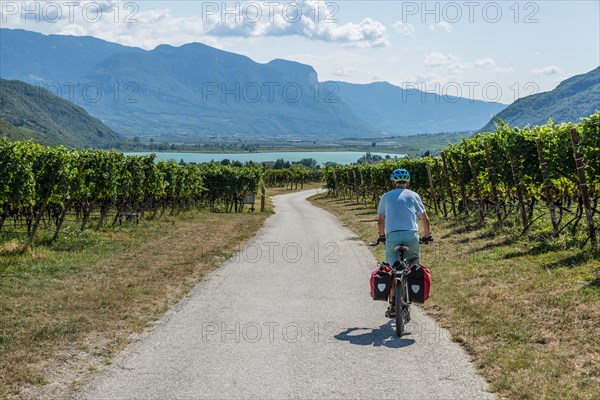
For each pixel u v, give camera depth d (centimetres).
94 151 2231
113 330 757
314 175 13500
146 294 1007
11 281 1080
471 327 745
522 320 752
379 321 810
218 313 870
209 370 588
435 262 1311
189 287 1093
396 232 743
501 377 552
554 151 1385
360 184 5559
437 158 2936
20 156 1526
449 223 2170
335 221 3120
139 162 2616
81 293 998
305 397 512
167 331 756
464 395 514
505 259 1226
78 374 577
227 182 4316
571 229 1439
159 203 3322
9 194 1526
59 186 1639
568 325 702
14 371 577
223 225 2673
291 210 4606
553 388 510
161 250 1630
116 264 1347
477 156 2152
